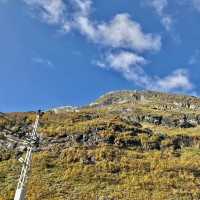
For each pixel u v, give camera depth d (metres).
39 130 92.06
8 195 62.69
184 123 124.19
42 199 62.12
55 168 74.88
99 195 64.50
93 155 80.38
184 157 86.19
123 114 130.25
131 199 63.84
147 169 76.44
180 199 64.62
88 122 98.56
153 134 100.06
